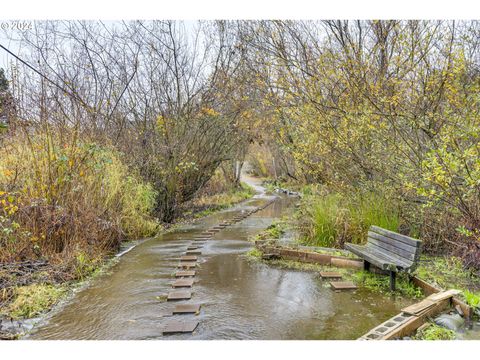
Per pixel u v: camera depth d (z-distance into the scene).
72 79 9.05
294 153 8.52
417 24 6.72
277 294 4.74
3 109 6.91
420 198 6.65
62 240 6.23
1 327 3.80
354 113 7.00
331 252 6.76
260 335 3.52
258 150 38.53
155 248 7.79
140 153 11.43
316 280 5.36
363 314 4.03
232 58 13.00
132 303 4.46
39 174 6.32
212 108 13.09
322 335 3.50
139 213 9.55
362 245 6.44
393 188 6.93
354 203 7.68
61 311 4.23
